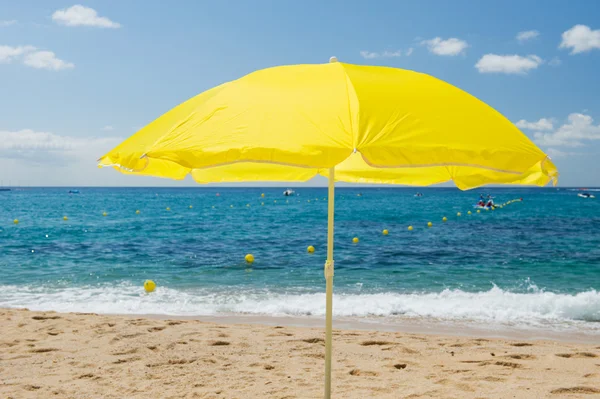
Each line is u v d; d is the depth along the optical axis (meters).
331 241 3.16
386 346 6.61
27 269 14.69
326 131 2.21
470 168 3.45
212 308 9.77
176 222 33.19
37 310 9.69
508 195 105.62
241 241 21.94
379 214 41.84
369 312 9.28
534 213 42.69
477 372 5.51
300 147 2.12
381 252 18.28
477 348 6.57
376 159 2.05
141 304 10.19
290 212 45.66
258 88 2.61
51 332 7.13
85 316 8.31
